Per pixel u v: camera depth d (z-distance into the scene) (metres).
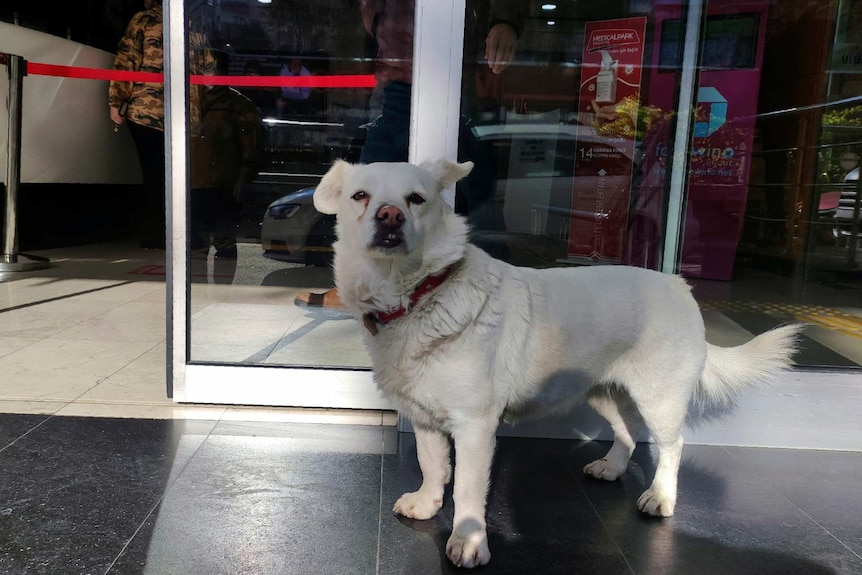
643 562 1.95
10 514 2.02
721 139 4.41
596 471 2.52
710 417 2.86
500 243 3.13
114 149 7.41
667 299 2.25
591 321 2.12
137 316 4.46
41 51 6.02
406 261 1.87
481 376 1.90
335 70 3.27
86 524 1.98
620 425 2.54
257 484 2.29
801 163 4.47
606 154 3.33
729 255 4.44
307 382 2.98
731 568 1.93
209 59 3.06
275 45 3.26
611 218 3.38
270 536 1.97
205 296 3.10
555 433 2.90
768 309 3.79
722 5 4.27
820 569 1.94
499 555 1.96
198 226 3.00
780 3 4.30
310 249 3.32
